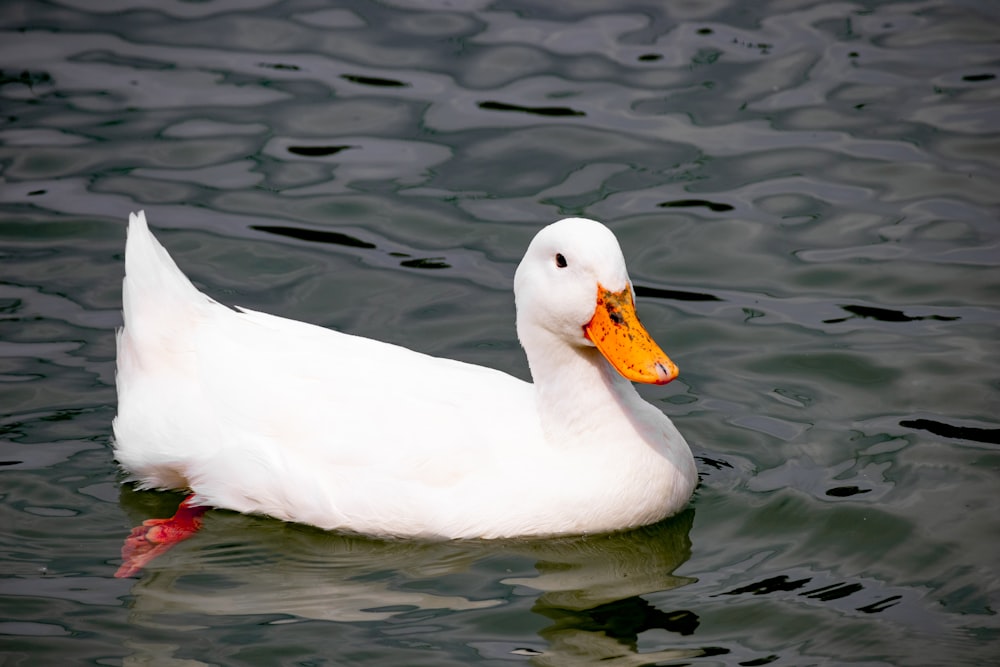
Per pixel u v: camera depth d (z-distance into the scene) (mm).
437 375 10422
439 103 15820
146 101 15844
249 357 10531
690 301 12766
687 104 15688
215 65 16578
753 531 10039
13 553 9898
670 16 17469
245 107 15766
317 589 9555
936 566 9469
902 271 13008
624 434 10055
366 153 14977
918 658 8555
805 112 15477
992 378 11516
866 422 11133
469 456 9977
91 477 10773
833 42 16734
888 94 15688
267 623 9148
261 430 10242
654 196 14195
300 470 10086
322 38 17188
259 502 10320
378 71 16438
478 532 9953
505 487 9914
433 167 14766
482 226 13781
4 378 11727
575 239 9609
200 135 15289
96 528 10234
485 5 17875
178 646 8891
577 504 9930
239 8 17891
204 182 14508
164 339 10820
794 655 8633
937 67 16141
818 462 10711
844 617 8984
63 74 16359
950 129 15039
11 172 14547
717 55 16547
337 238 13648
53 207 13992
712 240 13555
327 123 15477
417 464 9953
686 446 10383
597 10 17719
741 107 15609
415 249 13469
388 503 9953
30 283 12914
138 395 10734
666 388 11750
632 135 15188
